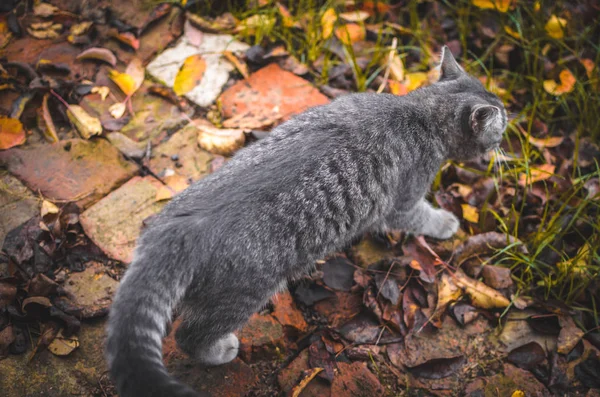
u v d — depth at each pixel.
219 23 1.14
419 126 0.89
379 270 0.94
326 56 1.12
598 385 0.88
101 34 1.11
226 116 1.06
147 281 0.75
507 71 1.14
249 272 0.78
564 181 1.03
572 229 0.99
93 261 0.93
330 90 1.09
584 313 0.93
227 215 0.78
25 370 0.84
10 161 0.98
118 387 0.70
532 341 0.90
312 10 1.16
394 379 0.88
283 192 0.80
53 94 1.03
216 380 0.86
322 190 0.81
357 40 1.16
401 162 0.87
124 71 1.09
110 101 1.06
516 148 1.07
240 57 1.11
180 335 0.83
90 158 1.00
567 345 0.90
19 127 1.00
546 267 0.96
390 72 1.12
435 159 0.91
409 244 0.97
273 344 0.88
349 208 0.84
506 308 0.93
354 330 0.90
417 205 0.94
